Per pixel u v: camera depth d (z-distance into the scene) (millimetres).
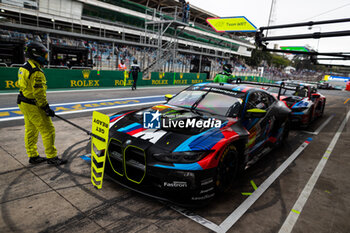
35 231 1841
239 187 2930
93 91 10586
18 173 2699
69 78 11172
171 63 21406
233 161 2689
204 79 21453
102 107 7062
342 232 2205
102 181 2666
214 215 2273
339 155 4492
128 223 2027
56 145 3646
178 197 2191
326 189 3061
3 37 11555
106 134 2314
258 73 34281
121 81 13742
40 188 2439
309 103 6434
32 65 2518
